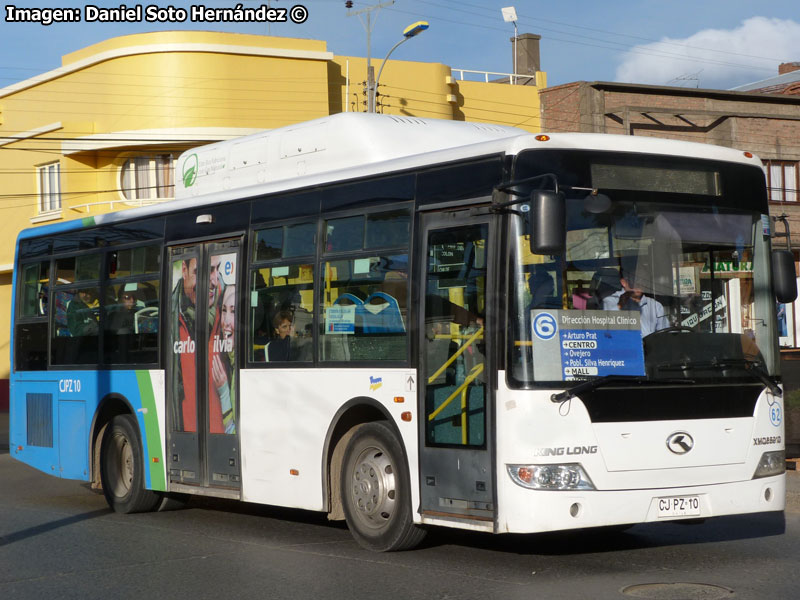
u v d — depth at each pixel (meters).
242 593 7.94
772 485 8.77
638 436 8.23
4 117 34.88
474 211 8.57
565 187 8.34
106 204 32.62
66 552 9.95
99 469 13.18
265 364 10.57
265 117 31.66
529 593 7.60
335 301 9.85
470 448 8.40
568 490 8.01
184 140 31.02
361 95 34.19
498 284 8.23
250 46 31.47
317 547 9.82
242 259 11.02
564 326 8.16
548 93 31.42
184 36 31.06
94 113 32.34
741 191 9.04
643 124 30.19
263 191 10.90
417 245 9.06
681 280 8.64
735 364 8.70
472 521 8.35
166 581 8.47
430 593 7.71
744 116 30.20
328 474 9.86
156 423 12.11
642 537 10.10
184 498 12.96
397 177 9.37
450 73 35.78
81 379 13.38
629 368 8.29
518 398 8.06
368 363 9.41
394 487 9.22
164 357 12.04
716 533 10.27
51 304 14.09
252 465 10.69
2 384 35.97
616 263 8.42
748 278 8.94
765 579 7.97
